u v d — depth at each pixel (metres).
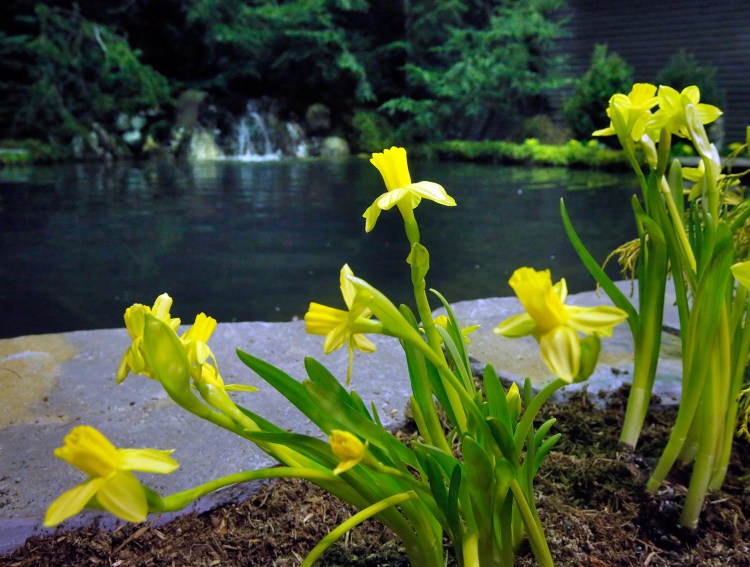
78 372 2.06
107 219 7.66
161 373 0.74
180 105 16.59
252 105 17.00
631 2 15.21
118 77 15.73
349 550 1.24
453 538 0.92
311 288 4.85
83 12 16.75
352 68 17.08
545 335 0.64
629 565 1.20
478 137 16.73
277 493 1.41
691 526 1.31
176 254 5.98
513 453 0.83
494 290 4.70
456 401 0.96
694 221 1.37
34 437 1.64
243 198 9.29
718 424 1.26
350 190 10.09
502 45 16.45
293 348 2.27
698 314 1.25
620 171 11.98
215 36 17.17
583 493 1.41
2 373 2.04
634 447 1.55
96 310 4.41
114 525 1.33
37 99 15.00
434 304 4.36
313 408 0.87
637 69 15.37
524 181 10.73
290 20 17.22
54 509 0.63
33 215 7.89
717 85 14.14
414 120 16.84
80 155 14.99
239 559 1.24
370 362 2.10
